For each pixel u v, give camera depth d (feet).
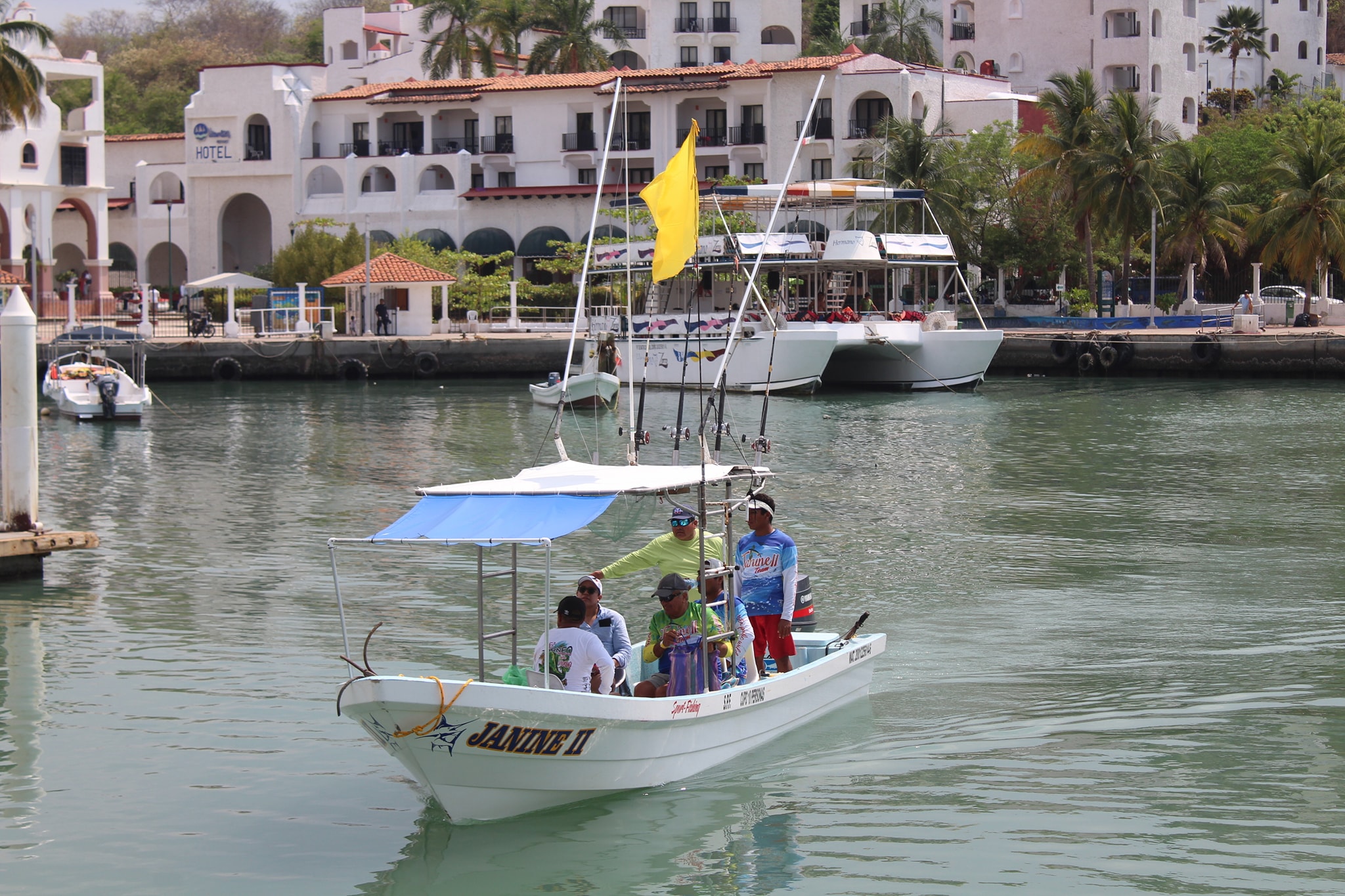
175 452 139.23
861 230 234.17
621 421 166.40
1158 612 67.10
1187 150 258.37
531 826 41.91
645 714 42.09
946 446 136.67
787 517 95.25
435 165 318.24
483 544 41.11
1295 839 40.42
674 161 45.62
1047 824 41.73
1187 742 48.47
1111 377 225.56
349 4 619.26
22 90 247.29
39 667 59.26
